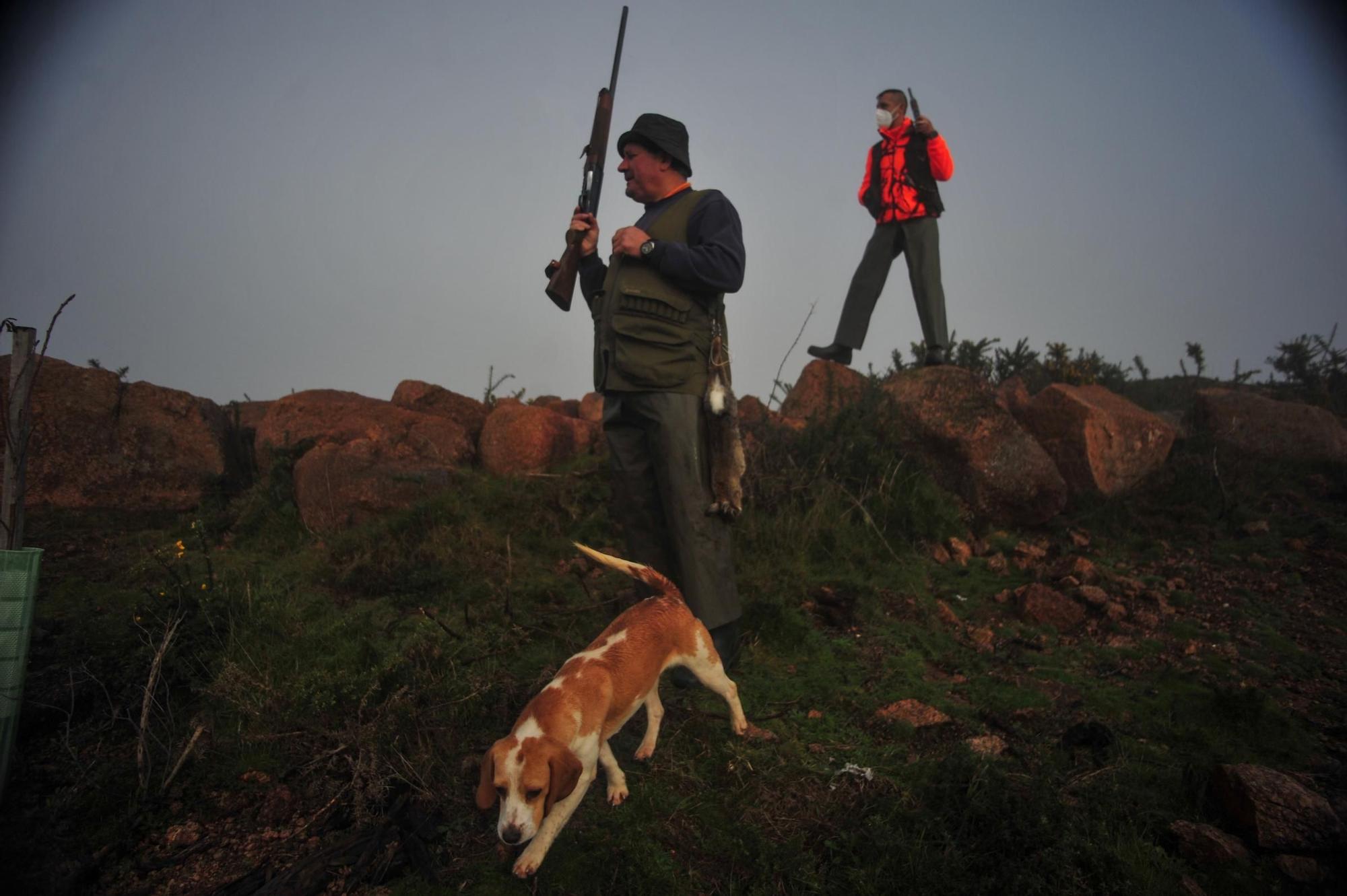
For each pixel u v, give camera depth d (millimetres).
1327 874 2969
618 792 3178
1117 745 3717
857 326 7738
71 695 3383
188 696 3650
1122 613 5184
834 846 2965
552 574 5262
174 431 6168
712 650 3582
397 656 3666
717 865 2914
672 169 4137
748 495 6020
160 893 2646
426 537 5488
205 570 4832
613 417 4176
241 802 3102
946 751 3660
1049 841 2906
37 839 2670
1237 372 9500
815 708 3992
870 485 6379
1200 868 3004
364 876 2744
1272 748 3789
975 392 6727
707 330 3992
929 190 7297
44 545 5156
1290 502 6820
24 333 2883
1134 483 6949
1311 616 5223
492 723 3572
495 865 2820
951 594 5531
